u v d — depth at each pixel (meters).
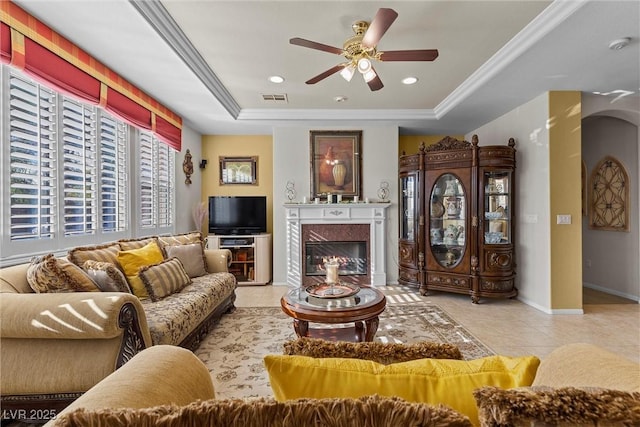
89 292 1.78
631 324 3.12
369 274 4.77
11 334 1.57
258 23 2.34
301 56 2.85
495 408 0.50
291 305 2.33
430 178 4.27
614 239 4.27
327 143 4.80
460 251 4.12
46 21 2.16
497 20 2.31
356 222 4.75
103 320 1.56
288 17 2.27
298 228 4.71
